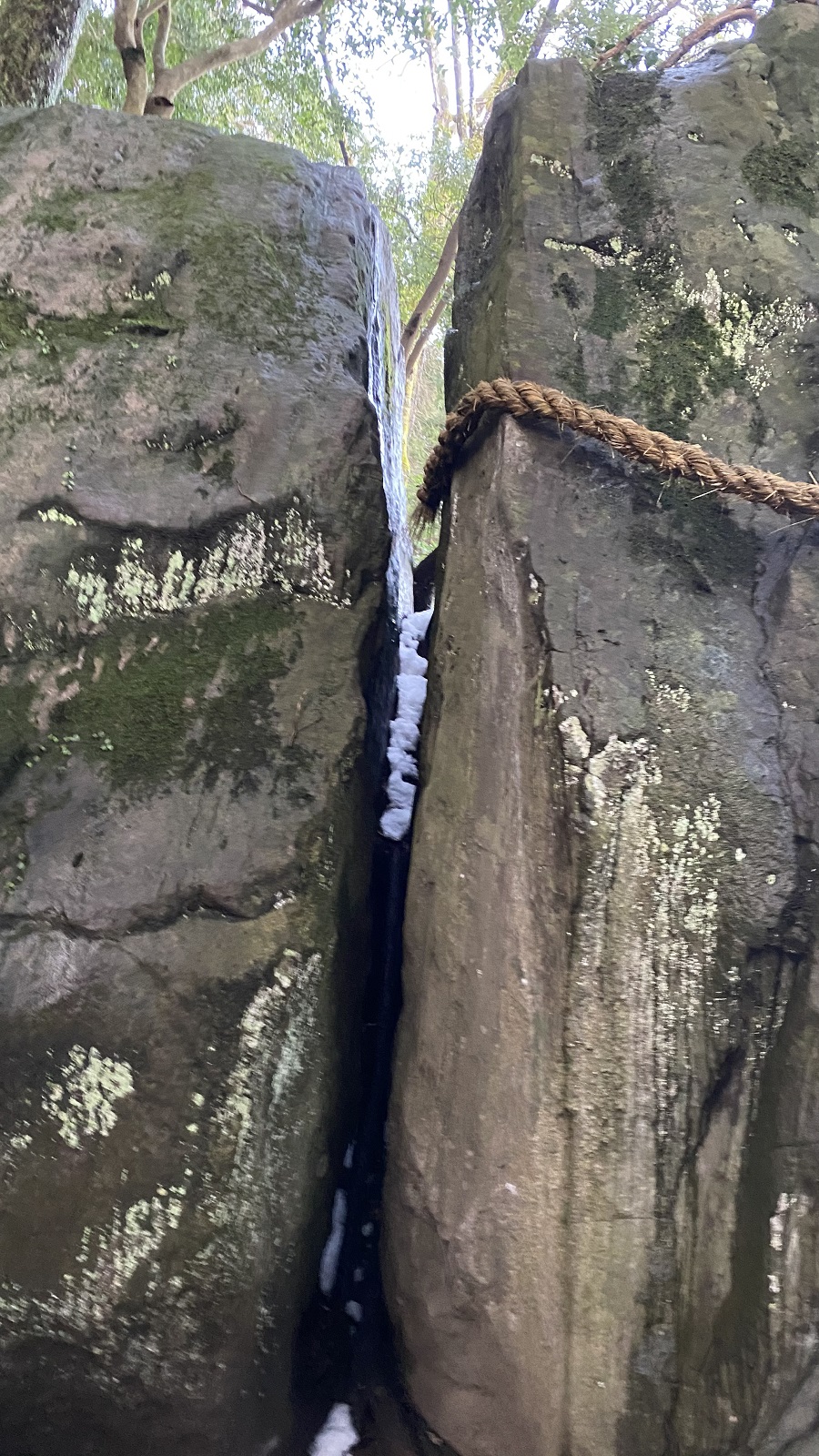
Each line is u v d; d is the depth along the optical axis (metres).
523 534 1.79
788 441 1.90
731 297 1.98
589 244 2.02
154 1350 1.64
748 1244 1.60
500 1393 1.61
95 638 1.86
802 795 1.71
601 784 1.66
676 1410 1.58
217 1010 1.72
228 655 1.89
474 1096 1.66
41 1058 1.67
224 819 1.80
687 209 2.02
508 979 1.66
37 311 2.00
